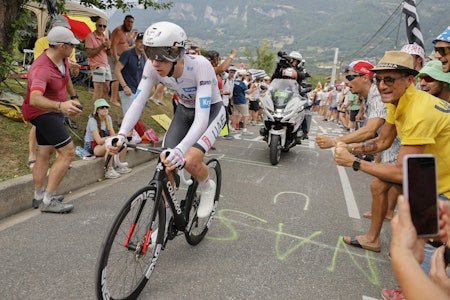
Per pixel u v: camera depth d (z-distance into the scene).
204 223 3.40
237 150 7.77
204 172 2.89
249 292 2.58
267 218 4.02
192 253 3.10
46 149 3.71
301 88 7.53
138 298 2.43
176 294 2.50
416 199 1.09
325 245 3.44
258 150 7.91
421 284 0.97
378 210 3.30
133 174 5.40
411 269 1.00
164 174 2.56
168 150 2.38
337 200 4.84
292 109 6.65
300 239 3.53
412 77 2.34
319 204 4.62
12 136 4.98
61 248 3.00
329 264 3.08
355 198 4.98
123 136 2.55
